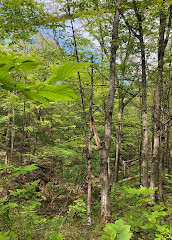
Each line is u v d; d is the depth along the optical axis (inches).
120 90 315.0
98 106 332.5
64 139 480.4
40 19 205.9
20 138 495.2
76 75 249.9
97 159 414.3
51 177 357.4
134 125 315.9
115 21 247.1
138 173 451.2
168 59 307.0
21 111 358.0
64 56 225.1
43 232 89.3
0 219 65.1
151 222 78.8
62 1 179.2
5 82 13.4
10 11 209.6
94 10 225.1
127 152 550.0
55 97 13.7
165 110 352.5
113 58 249.0
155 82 305.0
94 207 268.1
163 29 272.2
